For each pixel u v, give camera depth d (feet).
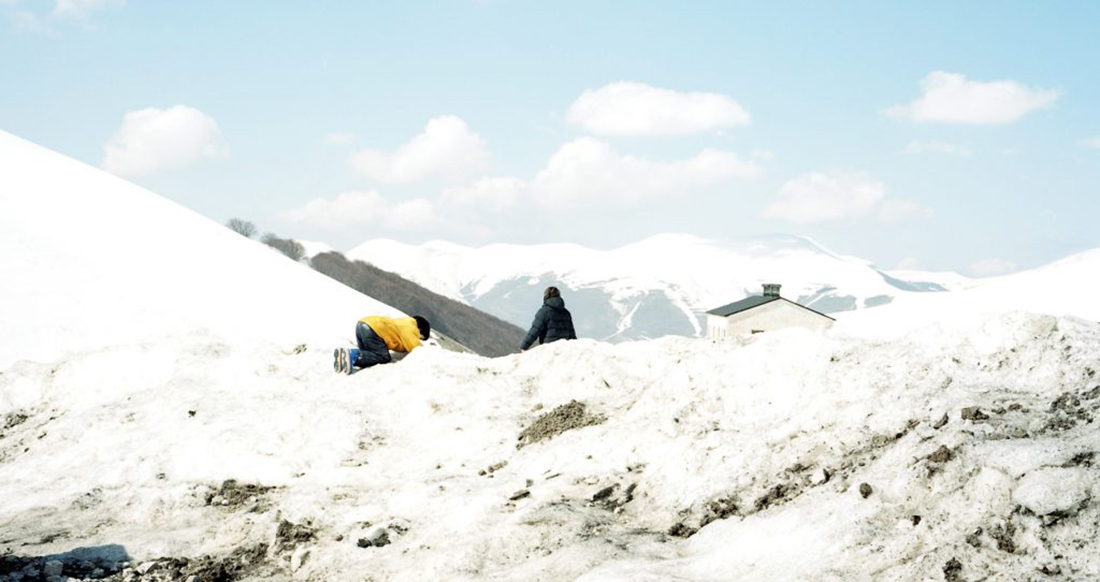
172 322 137.80
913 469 17.12
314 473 29.25
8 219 171.12
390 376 37.52
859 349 24.32
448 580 18.69
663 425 24.82
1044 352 21.09
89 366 46.11
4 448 38.29
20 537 26.20
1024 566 13.47
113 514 28.50
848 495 17.43
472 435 30.04
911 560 14.57
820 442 20.34
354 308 210.79
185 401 39.47
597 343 36.91
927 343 23.66
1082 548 13.32
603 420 28.48
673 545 18.43
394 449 30.32
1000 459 15.89
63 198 208.23
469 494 23.72
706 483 20.39
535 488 23.32
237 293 182.50
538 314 41.37
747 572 15.94
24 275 136.15
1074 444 15.81
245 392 40.42
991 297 349.61
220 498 28.94
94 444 35.99
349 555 21.72
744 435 21.98
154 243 200.95
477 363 38.17
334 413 33.04
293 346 49.49
